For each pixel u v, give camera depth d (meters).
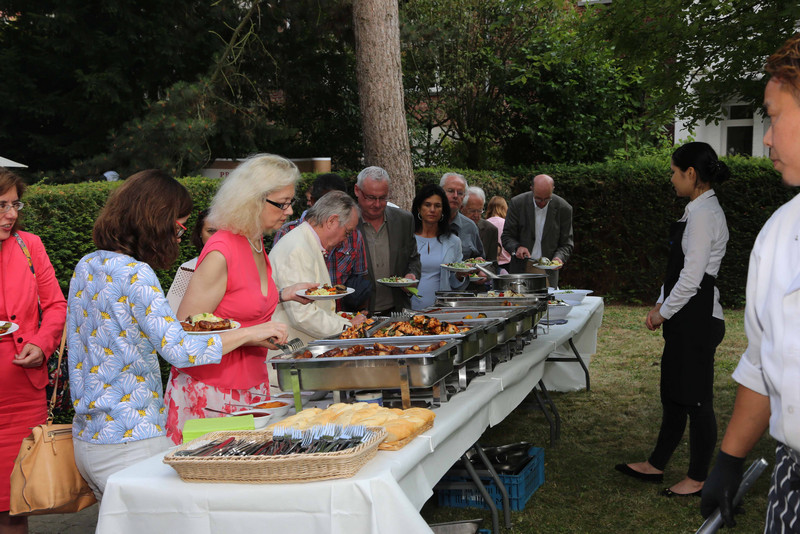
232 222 2.72
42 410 3.02
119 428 2.30
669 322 3.91
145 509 2.04
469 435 2.94
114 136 9.35
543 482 4.30
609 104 12.45
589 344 6.40
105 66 10.47
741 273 9.96
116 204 2.35
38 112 10.27
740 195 9.75
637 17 5.52
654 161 10.90
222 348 2.37
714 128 12.23
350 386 2.64
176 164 9.22
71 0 9.93
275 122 12.21
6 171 2.93
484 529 3.50
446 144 13.73
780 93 1.51
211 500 1.99
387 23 7.91
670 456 4.26
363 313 3.79
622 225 10.58
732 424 1.73
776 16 4.96
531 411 5.88
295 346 2.87
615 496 4.08
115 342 2.30
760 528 3.66
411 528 1.93
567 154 12.77
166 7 10.42
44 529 3.71
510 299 4.32
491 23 12.94
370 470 2.04
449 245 5.47
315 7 11.27
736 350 7.70
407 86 13.18
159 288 2.33
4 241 3.05
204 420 2.40
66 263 4.95
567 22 6.61
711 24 5.42
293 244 3.45
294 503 1.96
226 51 10.03
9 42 10.70
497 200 8.41
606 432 5.29
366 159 8.14
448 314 3.79
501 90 12.89
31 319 3.06
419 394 2.82
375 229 4.82
